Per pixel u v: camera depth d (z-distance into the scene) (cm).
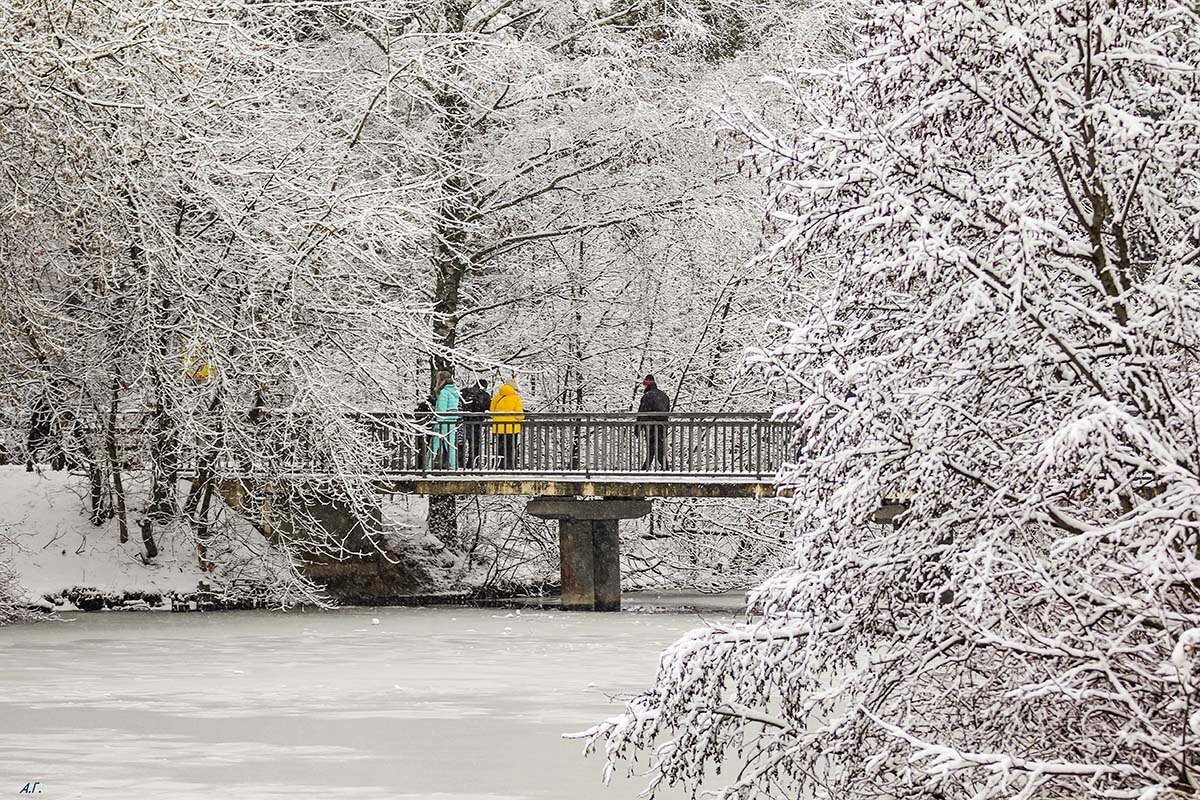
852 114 1585
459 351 4794
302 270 4562
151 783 2228
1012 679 1543
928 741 1559
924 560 1520
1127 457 1370
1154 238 1534
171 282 4531
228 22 4109
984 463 1514
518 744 2559
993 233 1510
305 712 2875
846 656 1588
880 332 1580
